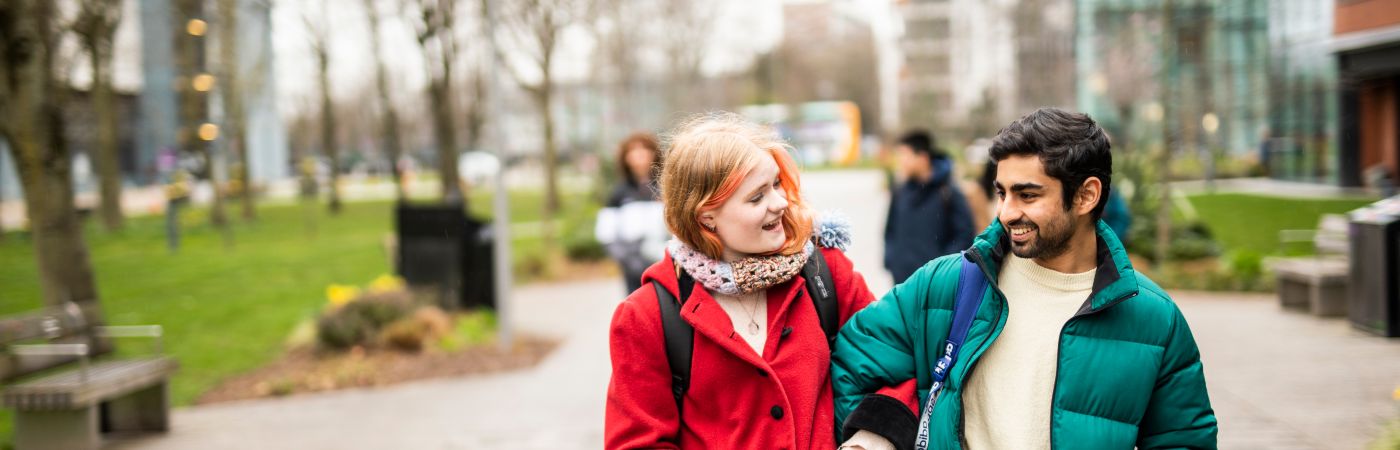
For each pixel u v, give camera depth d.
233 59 25.56
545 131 26.69
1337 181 21.27
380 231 23.80
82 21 9.59
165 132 39.78
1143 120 18.77
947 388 2.08
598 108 33.06
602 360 8.27
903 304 2.20
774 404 2.10
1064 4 22.55
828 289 2.26
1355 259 7.26
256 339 9.80
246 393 7.53
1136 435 1.97
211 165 25.70
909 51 62.59
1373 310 7.01
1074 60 21.20
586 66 30.47
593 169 32.47
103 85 23.27
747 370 2.12
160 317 11.29
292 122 48.22
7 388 5.49
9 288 14.26
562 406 6.61
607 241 6.37
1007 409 2.02
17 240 21.20
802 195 2.25
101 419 6.27
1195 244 12.02
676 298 2.18
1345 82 17.45
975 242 2.07
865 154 77.75
